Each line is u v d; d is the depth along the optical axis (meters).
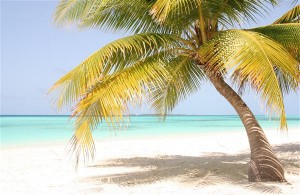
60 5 7.43
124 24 7.41
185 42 7.07
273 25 6.82
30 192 6.43
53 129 32.75
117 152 12.54
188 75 8.27
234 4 6.98
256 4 7.03
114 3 6.97
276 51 5.31
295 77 5.10
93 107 6.02
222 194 5.65
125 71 6.22
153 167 8.93
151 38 6.37
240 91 7.87
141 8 7.07
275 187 5.91
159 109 9.48
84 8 7.48
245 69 5.04
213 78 6.98
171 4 5.78
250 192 5.70
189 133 24.08
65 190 6.50
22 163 10.12
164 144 15.45
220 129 29.91
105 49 5.98
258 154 6.49
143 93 5.85
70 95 5.83
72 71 6.04
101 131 27.14
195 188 6.20
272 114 4.73
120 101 5.72
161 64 6.48
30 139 20.03
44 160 10.73
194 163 9.32
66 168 9.17
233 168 7.92
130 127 34.59
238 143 15.49
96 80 6.12
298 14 7.71
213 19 6.98
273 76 4.81
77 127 6.20
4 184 7.20
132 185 6.68
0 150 13.78
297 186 6.00
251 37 5.53
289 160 9.09
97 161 10.34
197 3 6.53
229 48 5.60
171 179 7.10
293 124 41.72
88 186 6.78
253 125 6.70
